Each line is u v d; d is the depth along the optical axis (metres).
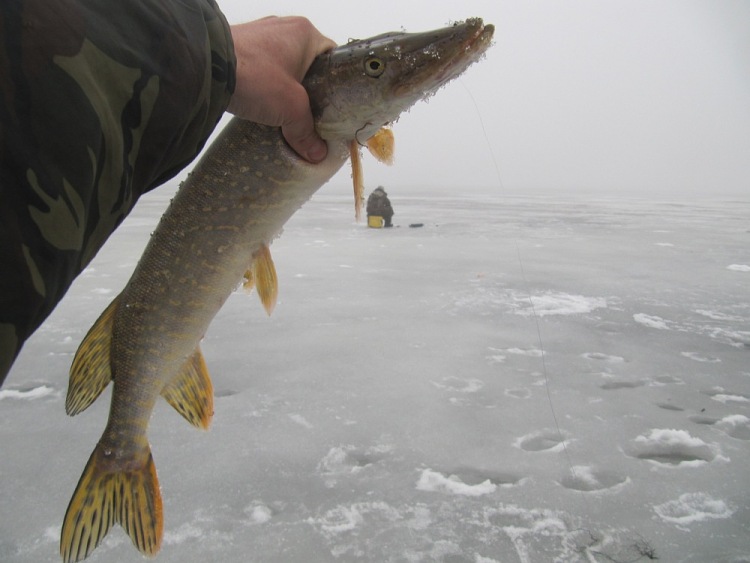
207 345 4.82
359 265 9.17
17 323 0.57
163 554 2.21
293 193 1.65
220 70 0.94
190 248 1.63
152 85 0.75
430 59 1.50
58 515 2.46
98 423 3.37
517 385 4.00
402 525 2.41
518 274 8.53
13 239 0.56
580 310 6.29
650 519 2.47
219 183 1.63
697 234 15.48
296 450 3.03
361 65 1.50
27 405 3.62
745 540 2.33
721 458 3.02
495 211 25.55
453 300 6.67
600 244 12.77
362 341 4.97
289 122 1.46
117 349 1.64
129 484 1.67
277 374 4.14
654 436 3.26
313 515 2.46
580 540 2.32
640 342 5.10
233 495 2.61
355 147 1.60
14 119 0.57
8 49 0.57
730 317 6.07
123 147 0.71
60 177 0.60
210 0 0.97
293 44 1.41
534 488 2.71
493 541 2.31
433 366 4.36
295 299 6.61
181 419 3.38
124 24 0.73
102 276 8.03
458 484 2.73
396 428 3.30
